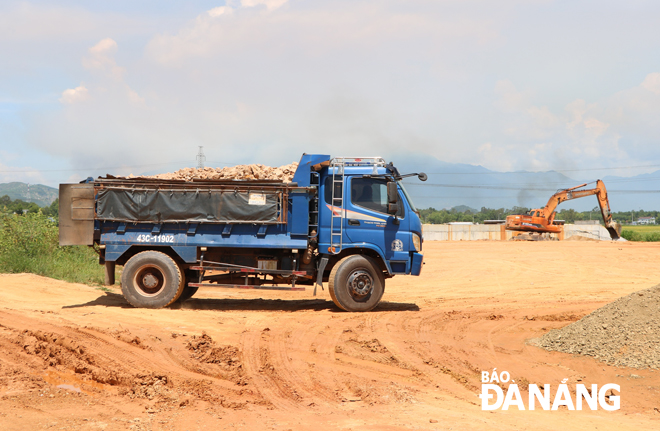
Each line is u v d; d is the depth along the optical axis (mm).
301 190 11188
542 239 51562
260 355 7582
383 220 11352
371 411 5660
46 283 13500
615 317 8484
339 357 7715
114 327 8422
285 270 11320
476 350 8320
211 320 9867
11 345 7082
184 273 11414
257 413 5500
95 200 11039
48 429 4750
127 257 11461
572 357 7957
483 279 19859
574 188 48031
